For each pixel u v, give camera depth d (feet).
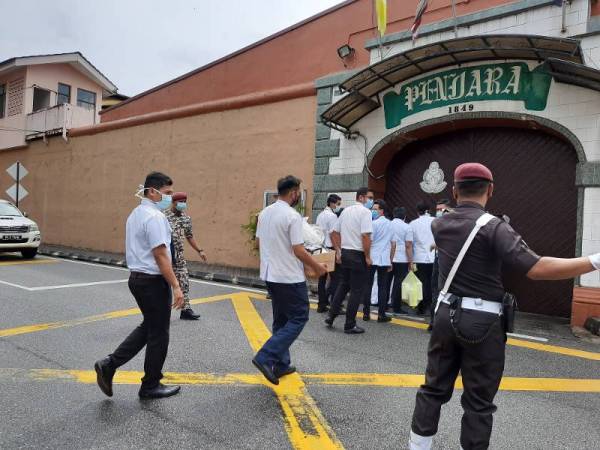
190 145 44.57
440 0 29.71
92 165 55.31
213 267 39.81
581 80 23.34
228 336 19.25
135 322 20.94
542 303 26.63
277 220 14.19
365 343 19.01
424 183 31.55
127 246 12.71
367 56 32.91
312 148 35.42
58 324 20.36
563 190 26.30
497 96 26.45
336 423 11.74
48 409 11.98
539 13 25.39
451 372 9.11
